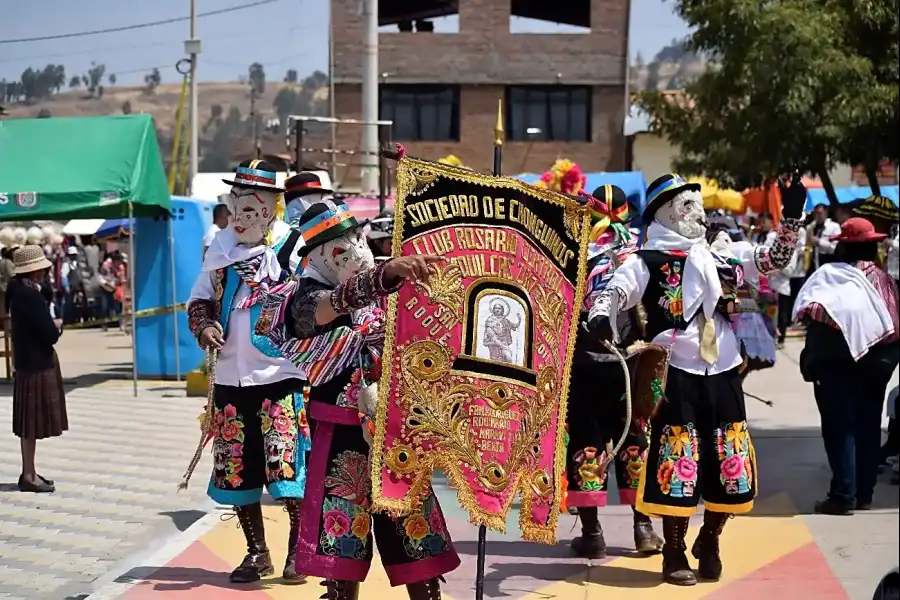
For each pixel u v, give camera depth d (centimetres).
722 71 1491
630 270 615
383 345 469
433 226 452
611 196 697
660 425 609
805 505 784
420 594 479
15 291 839
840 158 1440
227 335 626
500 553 689
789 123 1364
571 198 483
